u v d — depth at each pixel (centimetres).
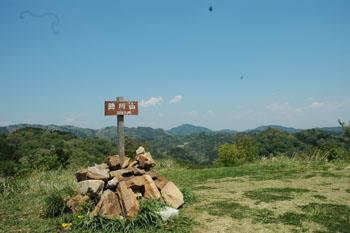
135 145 1881
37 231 646
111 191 700
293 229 636
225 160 2159
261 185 1016
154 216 647
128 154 1766
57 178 1245
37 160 1698
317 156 1628
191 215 707
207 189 986
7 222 711
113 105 795
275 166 1423
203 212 725
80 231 626
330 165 1393
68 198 775
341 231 628
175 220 666
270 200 816
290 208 754
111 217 646
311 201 807
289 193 889
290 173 1235
